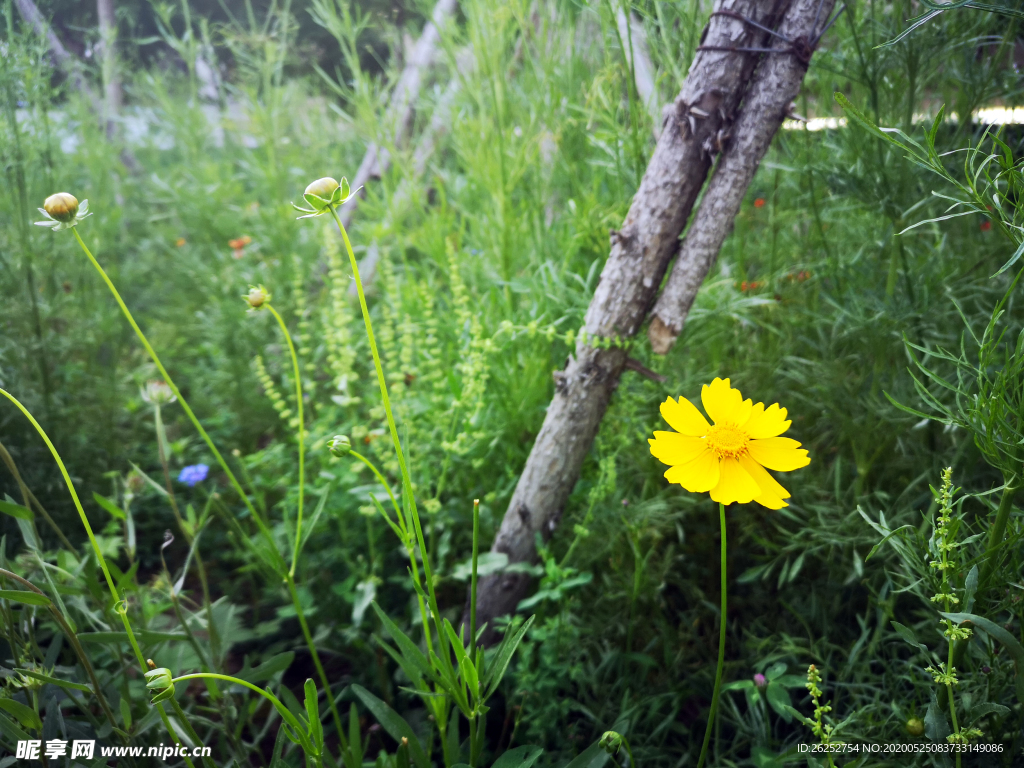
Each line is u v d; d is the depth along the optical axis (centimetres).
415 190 64
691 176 40
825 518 47
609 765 34
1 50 56
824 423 51
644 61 63
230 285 85
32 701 31
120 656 34
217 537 60
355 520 53
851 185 46
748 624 48
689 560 51
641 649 47
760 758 35
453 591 51
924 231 49
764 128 38
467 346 50
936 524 34
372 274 83
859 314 46
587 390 43
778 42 37
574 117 59
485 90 60
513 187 57
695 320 51
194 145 103
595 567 50
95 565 34
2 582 31
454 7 74
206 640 40
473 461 49
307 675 49
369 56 95
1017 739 30
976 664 33
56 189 73
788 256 60
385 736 44
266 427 73
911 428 46
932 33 42
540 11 58
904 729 32
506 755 31
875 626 45
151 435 71
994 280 48
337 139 97
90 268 79
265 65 89
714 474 26
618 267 42
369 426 56
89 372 71
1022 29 45
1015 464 27
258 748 40
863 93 48
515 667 44
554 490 45
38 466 54
